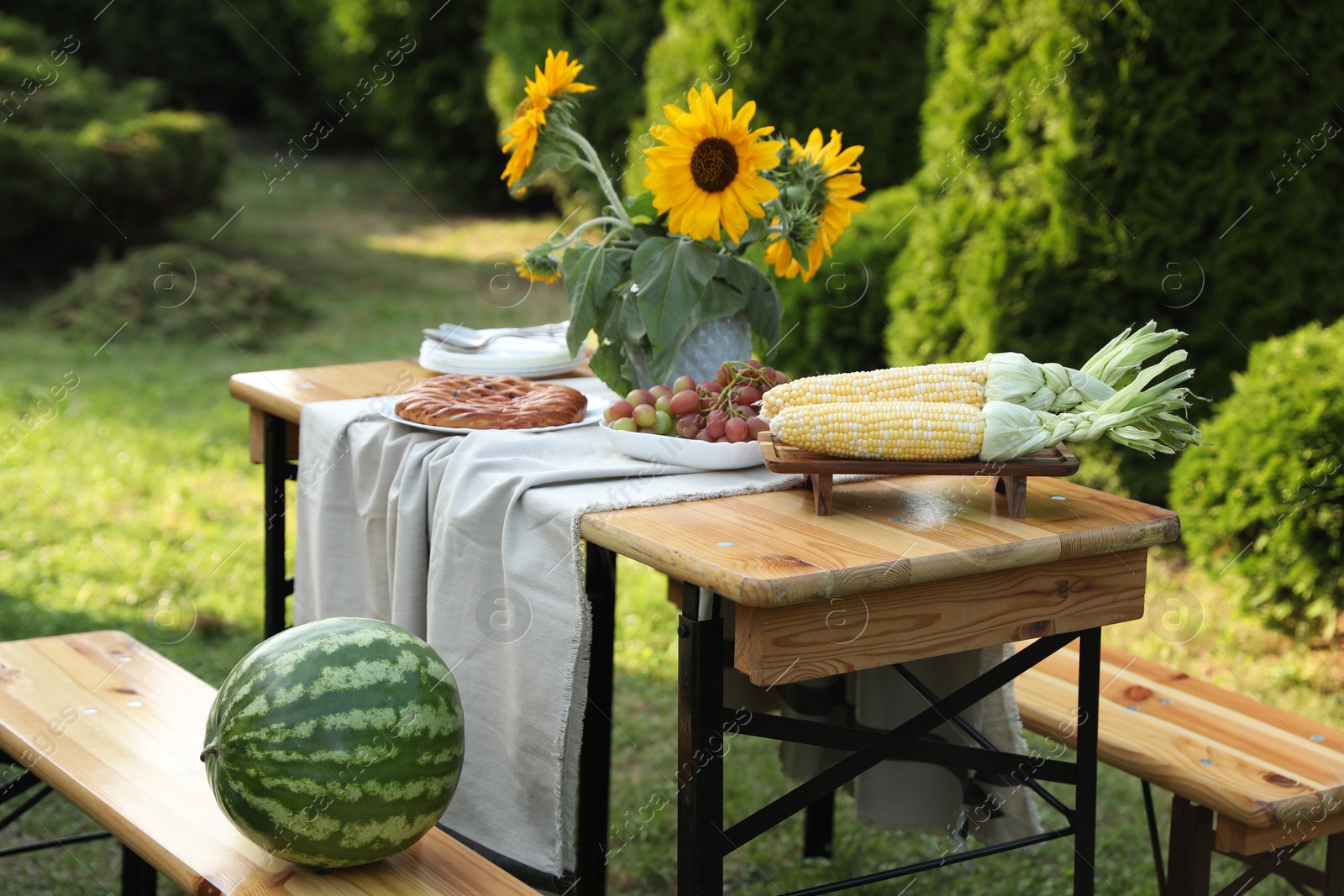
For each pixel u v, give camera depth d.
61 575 4.22
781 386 1.66
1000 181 4.30
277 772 1.43
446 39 10.87
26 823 2.81
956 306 4.46
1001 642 1.61
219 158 9.05
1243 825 1.78
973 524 1.61
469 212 11.28
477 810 1.85
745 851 2.78
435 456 1.92
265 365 6.97
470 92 10.66
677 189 1.83
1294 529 3.61
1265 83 3.96
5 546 4.46
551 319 8.07
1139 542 1.62
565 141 2.14
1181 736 2.00
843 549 1.48
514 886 1.50
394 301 8.47
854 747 1.67
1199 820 1.89
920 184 4.62
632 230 2.12
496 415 2.01
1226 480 3.75
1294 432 3.56
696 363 2.06
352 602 2.19
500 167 11.09
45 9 12.35
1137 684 2.24
